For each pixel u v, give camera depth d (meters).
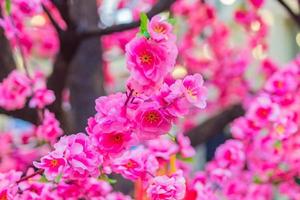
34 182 1.91
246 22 5.00
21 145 3.60
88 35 2.92
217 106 5.25
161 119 1.46
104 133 1.51
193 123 5.07
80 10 3.43
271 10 7.63
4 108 3.16
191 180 2.61
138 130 1.47
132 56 1.39
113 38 4.90
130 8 4.95
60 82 3.26
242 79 5.27
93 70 3.57
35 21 4.25
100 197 2.13
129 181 3.45
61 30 2.93
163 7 3.12
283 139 3.12
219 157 3.18
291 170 3.41
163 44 1.39
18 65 3.58
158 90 1.46
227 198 3.48
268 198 3.64
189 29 5.34
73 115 3.46
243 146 3.32
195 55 5.38
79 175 1.63
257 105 3.08
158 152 2.19
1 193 1.71
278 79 3.23
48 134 2.97
